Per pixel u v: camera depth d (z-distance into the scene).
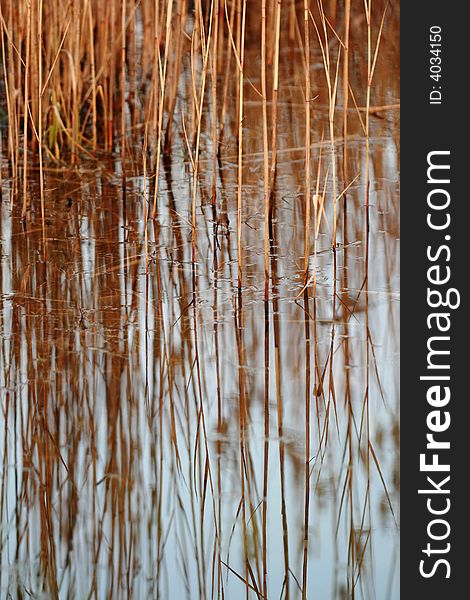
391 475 4.45
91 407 4.87
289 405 4.92
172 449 4.59
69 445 4.62
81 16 8.41
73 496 4.29
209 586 3.83
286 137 8.45
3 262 6.18
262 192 7.38
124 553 4.00
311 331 5.46
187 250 6.43
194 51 7.28
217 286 5.93
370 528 4.14
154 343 5.30
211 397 4.95
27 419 4.78
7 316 5.50
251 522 4.16
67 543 4.06
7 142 8.05
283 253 6.38
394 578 3.89
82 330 5.40
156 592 3.81
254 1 10.75
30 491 4.32
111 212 7.02
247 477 4.41
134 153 8.17
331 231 6.70
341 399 4.96
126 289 5.88
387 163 7.79
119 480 4.39
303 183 7.49
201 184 7.55
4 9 8.47
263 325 5.49
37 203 7.10
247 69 10.18
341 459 4.55
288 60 10.26
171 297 5.79
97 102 8.65
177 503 4.26
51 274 6.03
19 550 4.02
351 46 10.39
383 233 6.66
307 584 3.84
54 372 5.04
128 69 9.57
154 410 4.87
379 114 8.74
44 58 7.98
